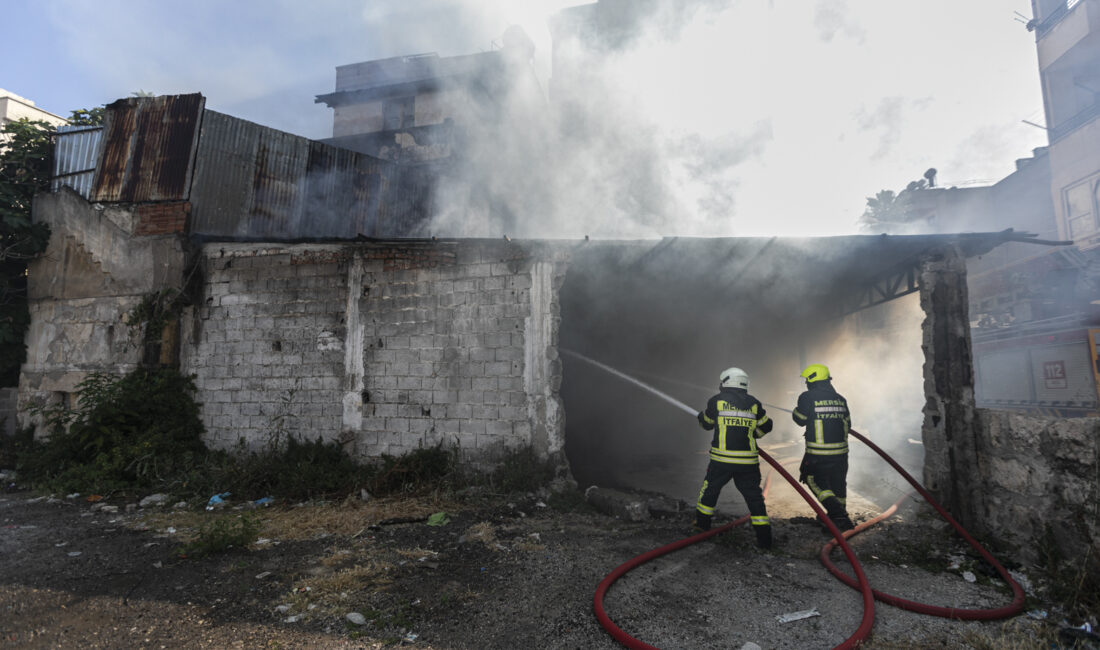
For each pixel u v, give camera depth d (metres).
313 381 7.37
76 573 4.00
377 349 7.13
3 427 8.96
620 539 4.71
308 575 3.88
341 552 4.36
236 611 3.32
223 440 7.70
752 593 3.53
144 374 7.88
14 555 4.45
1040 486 3.97
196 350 8.02
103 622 3.20
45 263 9.02
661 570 3.93
